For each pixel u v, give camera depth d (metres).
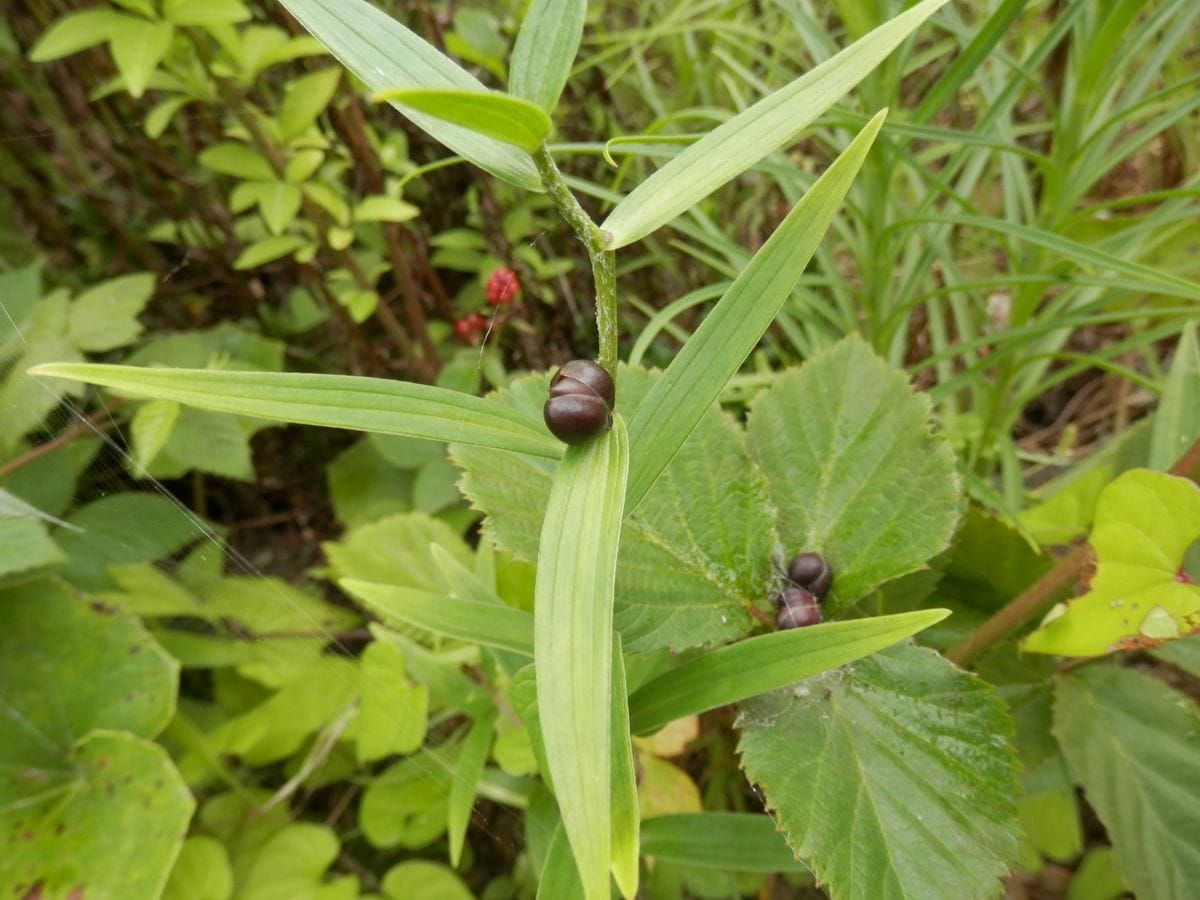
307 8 0.11
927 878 0.15
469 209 0.43
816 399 0.20
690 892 0.28
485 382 0.38
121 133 0.41
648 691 0.15
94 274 0.44
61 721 0.30
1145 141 0.26
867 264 0.30
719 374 0.12
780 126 0.11
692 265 0.42
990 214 0.41
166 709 0.30
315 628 0.32
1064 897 0.29
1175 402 0.21
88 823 0.29
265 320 0.45
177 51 0.33
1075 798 0.28
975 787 0.15
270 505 0.44
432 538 0.35
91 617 0.31
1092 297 0.34
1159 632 0.17
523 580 0.30
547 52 0.11
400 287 0.39
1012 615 0.19
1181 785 0.19
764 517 0.18
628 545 0.17
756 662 0.14
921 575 0.22
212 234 0.43
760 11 0.43
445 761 0.26
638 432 0.13
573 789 0.10
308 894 0.29
